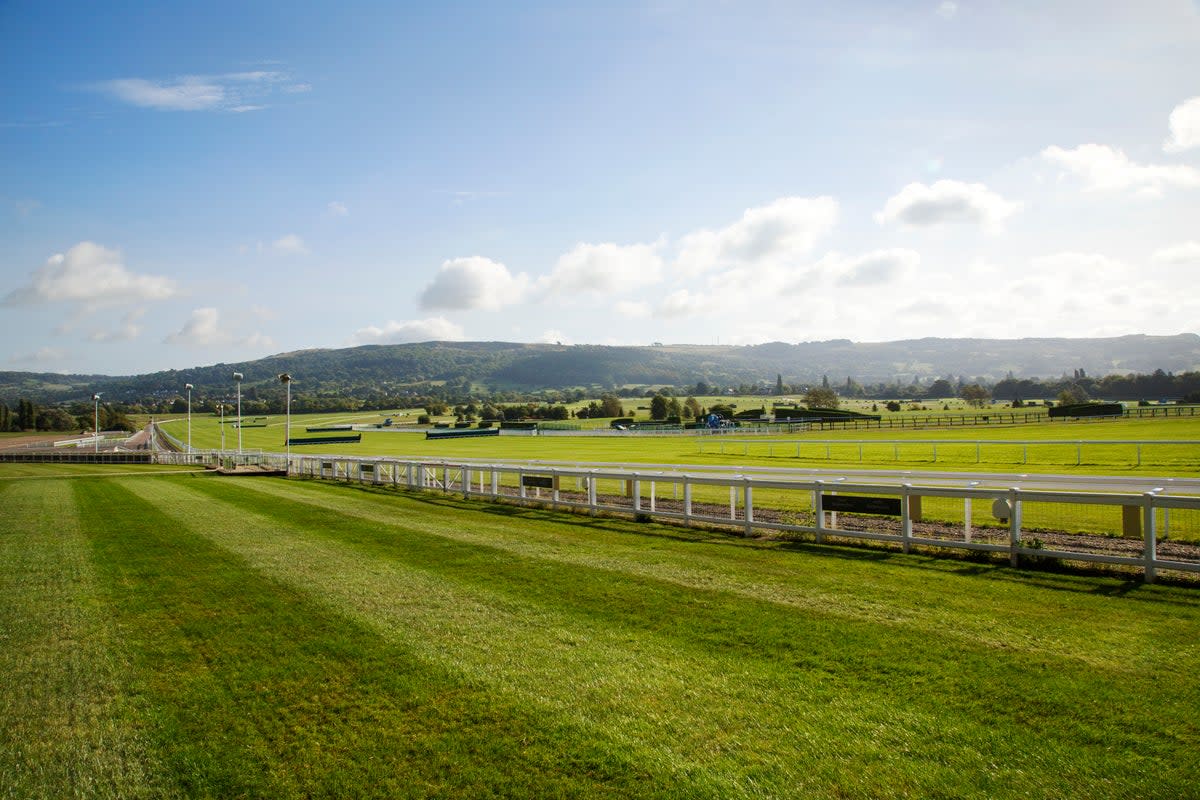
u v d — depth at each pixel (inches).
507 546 545.0
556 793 197.9
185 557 530.0
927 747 216.8
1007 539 515.2
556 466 1219.9
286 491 1061.1
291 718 247.4
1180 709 237.1
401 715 247.6
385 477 1179.3
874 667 279.4
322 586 426.0
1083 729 224.8
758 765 209.5
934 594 382.3
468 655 303.0
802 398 6939.0
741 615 350.6
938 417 3164.4
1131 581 401.4
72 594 422.0
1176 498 390.0
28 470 1861.5
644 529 615.2
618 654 300.8
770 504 765.9
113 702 263.7
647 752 218.5
